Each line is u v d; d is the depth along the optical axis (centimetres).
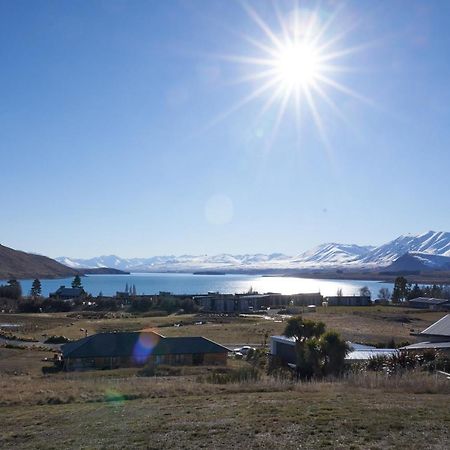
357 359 4109
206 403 2122
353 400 2045
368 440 1453
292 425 1638
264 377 3444
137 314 13412
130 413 1975
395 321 11000
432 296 17838
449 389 2366
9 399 2448
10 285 17388
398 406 1891
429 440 1438
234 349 6969
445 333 4788
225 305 15412
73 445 1554
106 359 5869
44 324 10981
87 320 11944
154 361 5931
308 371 3697
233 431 1605
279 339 5434
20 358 6216
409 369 3562
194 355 6031
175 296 15988
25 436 1700
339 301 16825
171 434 1608
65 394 2550
